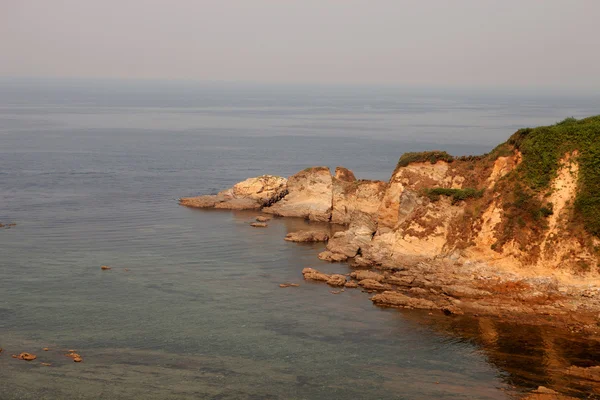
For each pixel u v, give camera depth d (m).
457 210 67.38
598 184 59.50
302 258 72.38
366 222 79.56
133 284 61.66
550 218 60.41
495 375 44.47
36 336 49.22
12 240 75.56
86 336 49.56
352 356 47.53
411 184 78.38
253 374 44.34
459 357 47.38
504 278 59.53
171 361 45.97
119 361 45.69
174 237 80.06
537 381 43.47
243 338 50.28
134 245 75.56
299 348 48.75
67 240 76.62
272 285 62.94
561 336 50.47
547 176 62.09
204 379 43.44
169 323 52.69
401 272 64.19
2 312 53.44
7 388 41.44
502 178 65.12
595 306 54.62
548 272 58.47
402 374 44.72
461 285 60.12
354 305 57.81
